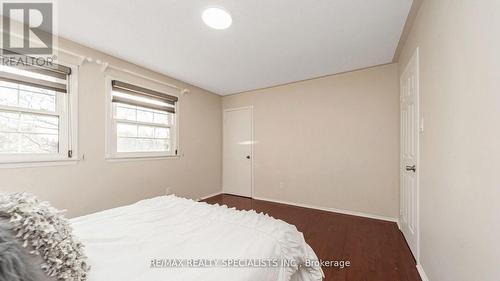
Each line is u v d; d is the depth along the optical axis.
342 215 2.95
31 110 1.85
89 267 0.74
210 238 1.01
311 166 3.32
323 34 2.00
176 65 2.73
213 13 1.69
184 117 3.44
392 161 2.72
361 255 1.87
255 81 3.42
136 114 2.76
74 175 2.11
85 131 2.20
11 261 0.51
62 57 2.02
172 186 3.20
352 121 2.99
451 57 1.11
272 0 1.53
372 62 2.69
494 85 0.76
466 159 0.96
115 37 2.05
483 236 0.83
